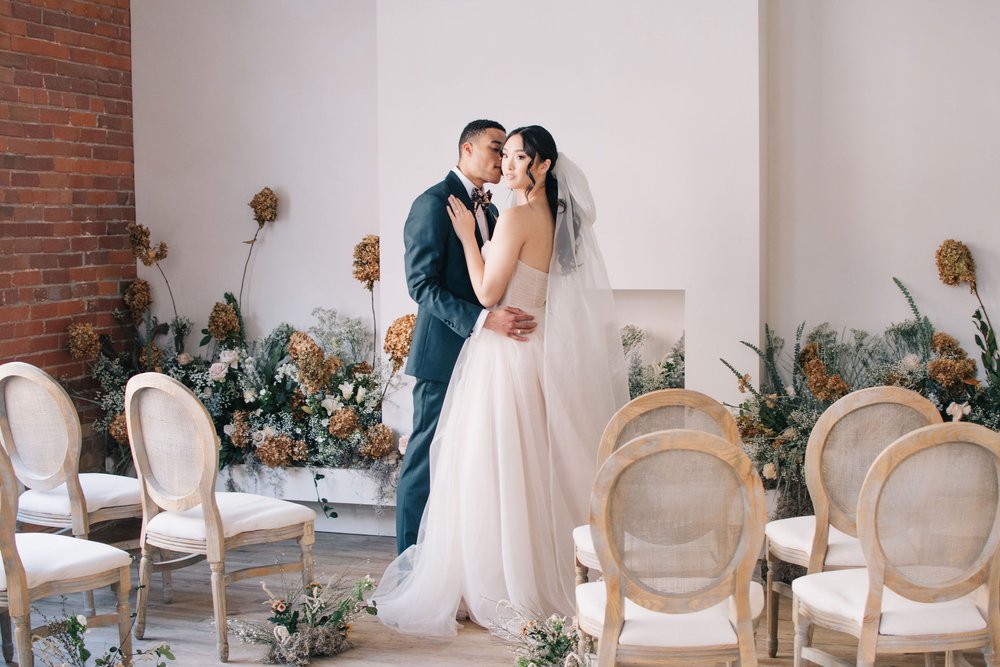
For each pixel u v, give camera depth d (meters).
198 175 6.07
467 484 4.14
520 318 4.16
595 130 5.03
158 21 6.07
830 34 4.96
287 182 5.92
